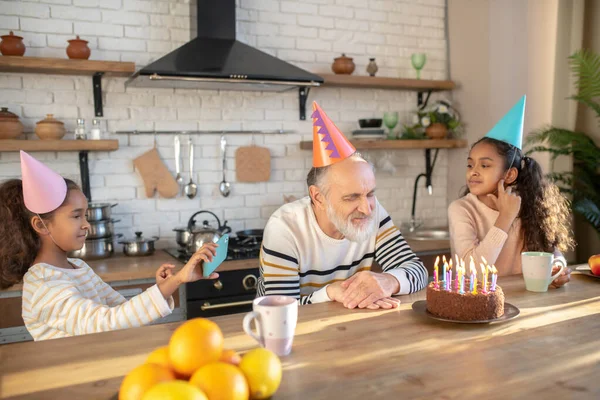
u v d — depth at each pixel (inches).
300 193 137.4
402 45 149.1
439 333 44.4
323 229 66.4
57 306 52.6
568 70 121.6
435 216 155.5
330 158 59.1
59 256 59.2
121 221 120.4
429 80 142.3
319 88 139.0
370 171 59.7
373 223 61.6
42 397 33.3
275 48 133.4
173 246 125.3
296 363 38.0
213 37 117.0
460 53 148.9
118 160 119.6
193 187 125.6
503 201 74.6
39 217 56.2
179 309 104.1
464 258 75.6
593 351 39.3
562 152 115.0
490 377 35.0
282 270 64.6
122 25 118.7
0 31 109.3
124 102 119.6
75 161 115.9
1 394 33.8
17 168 110.2
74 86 115.3
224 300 106.7
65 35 114.2
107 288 65.4
